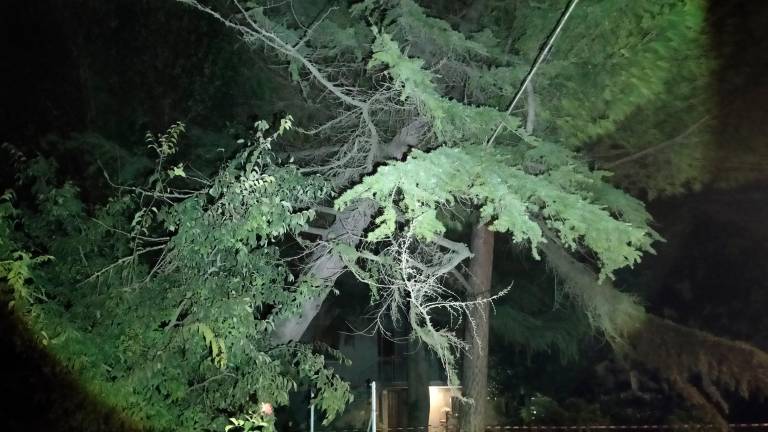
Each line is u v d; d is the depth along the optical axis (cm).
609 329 1183
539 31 905
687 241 1869
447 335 858
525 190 758
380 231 704
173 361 755
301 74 1066
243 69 1143
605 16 856
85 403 709
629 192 1202
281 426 1293
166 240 841
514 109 962
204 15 1138
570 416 1736
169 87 1208
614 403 1923
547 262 1241
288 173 795
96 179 1112
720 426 1323
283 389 781
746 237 1808
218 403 782
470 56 986
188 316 751
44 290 739
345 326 2095
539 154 864
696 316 1933
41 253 817
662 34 867
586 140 991
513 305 1739
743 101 1009
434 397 2025
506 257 1719
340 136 1070
